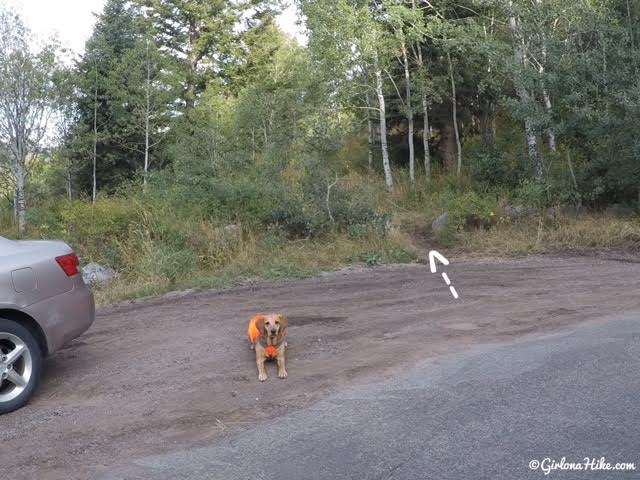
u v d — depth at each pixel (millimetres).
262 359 5625
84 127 22781
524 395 4816
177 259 12594
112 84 24219
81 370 6141
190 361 6262
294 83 28031
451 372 5488
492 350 6121
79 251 13711
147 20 30047
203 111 25375
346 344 6660
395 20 19359
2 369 5059
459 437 4121
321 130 18312
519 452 3865
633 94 14102
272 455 4004
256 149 23688
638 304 7902
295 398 5059
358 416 4586
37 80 19172
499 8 18875
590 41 16531
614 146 15352
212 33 32031
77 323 5773
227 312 8820
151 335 7527
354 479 3619
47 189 23812
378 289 10227
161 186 18359
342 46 20312
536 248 14406
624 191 16641
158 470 3877
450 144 25578
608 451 3834
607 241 14383
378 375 5527
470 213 16438
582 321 7148
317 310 8641
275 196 15477
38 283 5488
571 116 15727
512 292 9297
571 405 4574
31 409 5133
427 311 8203
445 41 18922
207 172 17562
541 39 16266
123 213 14750
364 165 27469
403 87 24297
